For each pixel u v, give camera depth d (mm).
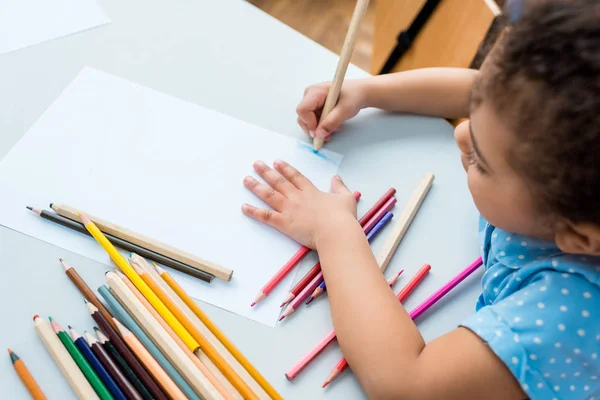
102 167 567
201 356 459
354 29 594
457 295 547
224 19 746
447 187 625
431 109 698
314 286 522
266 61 712
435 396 449
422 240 580
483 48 740
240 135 628
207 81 673
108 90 635
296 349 485
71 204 534
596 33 353
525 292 462
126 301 471
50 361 447
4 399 426
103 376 434
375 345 469
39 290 481
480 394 450
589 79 349
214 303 498
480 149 432
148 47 692
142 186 561
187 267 510
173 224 540
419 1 808
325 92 662
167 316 469
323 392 468
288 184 586
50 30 678
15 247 501
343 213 561
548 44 363
